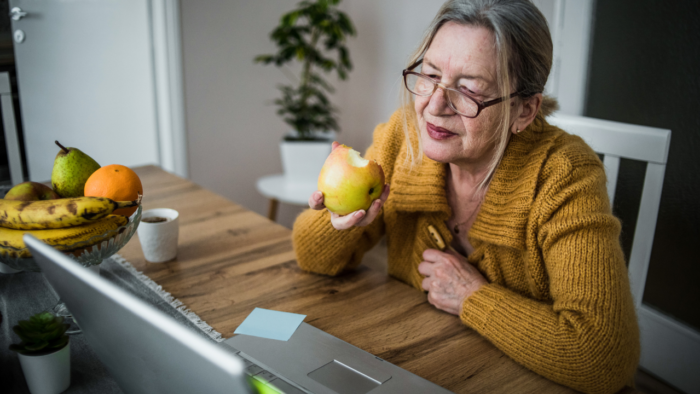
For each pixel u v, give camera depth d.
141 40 2.54
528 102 0.87
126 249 1.10
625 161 1.66
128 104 2.61
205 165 2.80
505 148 0.94
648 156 1.10
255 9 2.69
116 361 0.55
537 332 0.77
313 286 0.98
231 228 1.22
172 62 2.51
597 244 0.81
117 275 0.98
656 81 1.55
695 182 1.49
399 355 0.77
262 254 1.10
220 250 1.11
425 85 0.85
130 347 0.48
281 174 2.99
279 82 2.91
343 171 0.80
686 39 1.46
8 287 0.91
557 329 0.77
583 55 1.74
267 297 0.93
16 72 2.37
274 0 2.75
